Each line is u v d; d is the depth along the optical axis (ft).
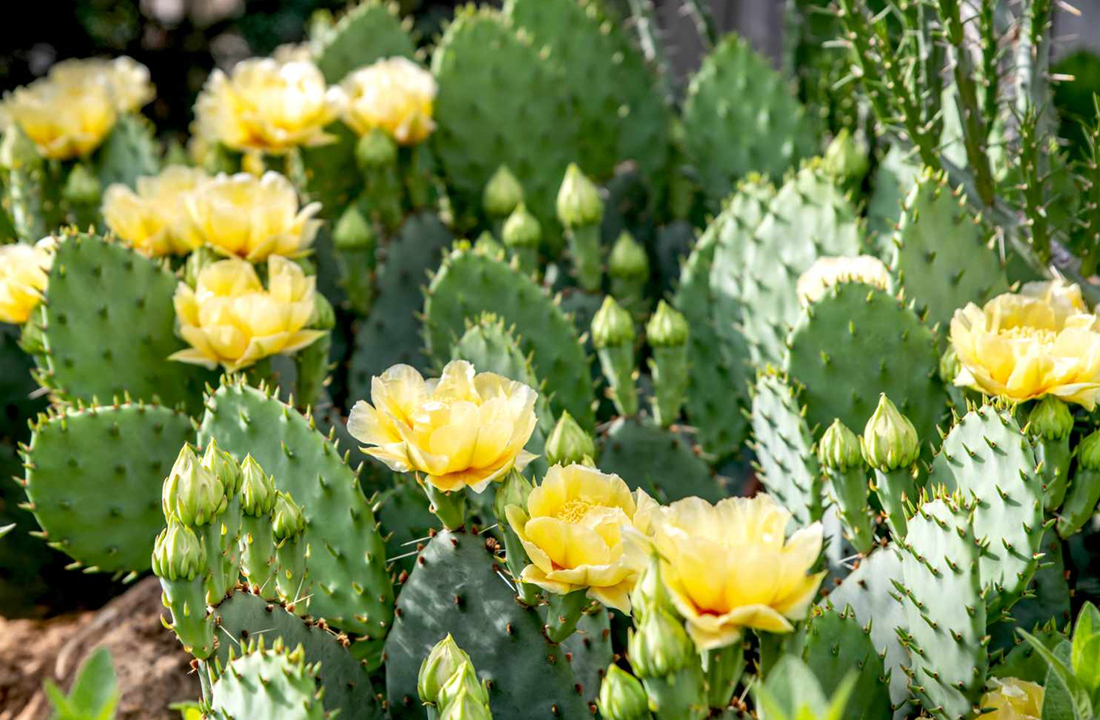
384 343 6.89
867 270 6.16
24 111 7.25
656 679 5.18
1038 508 5.54
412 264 6.92
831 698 5.59
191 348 6.38
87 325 6.26
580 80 7.47
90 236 6.27
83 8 13.75
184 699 6.37
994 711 5.55
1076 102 7.71
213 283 6.15
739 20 10.53
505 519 5.42
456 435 5.38
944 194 6.18
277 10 14.11
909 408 6.06
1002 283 6.24
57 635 6.82
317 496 5.82
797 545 5.19
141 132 7.51
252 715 5.32
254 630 5.50
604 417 6.88
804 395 6.07
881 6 6.91
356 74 7.13
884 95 6.47
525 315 6.41
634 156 7.61
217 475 5.42
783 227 6.43
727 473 6.85
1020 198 6.63
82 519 6.17
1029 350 5.67
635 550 5.25
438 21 13.57
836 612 5.61
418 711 5.67
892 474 5.64
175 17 14.56
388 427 5.47
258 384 6.17
